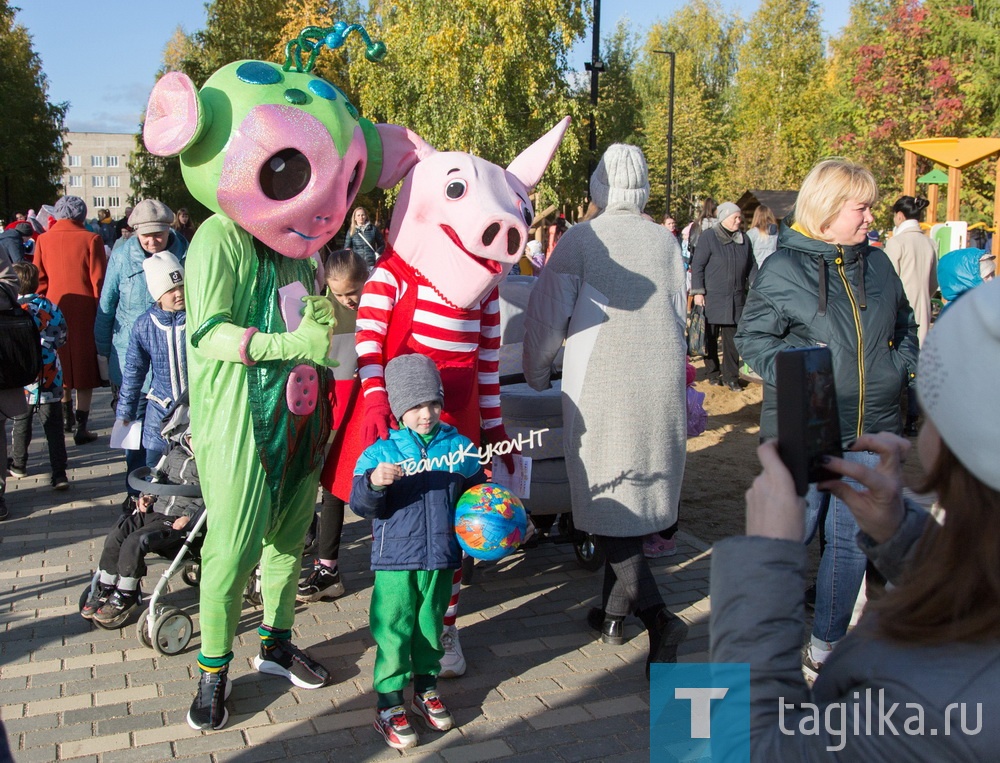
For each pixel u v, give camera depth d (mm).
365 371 3801
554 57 25984
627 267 4004
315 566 4949
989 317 1249
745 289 10898
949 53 26188
